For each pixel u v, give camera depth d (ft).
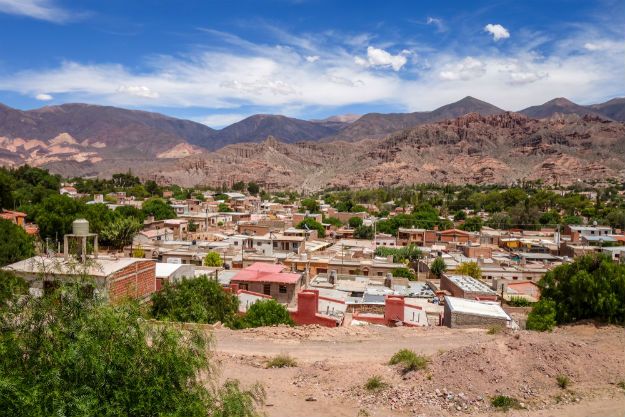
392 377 58.29
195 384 36.78
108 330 35.17
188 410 34.27
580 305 90.48
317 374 60.64
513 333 82.99
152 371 34.96
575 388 54.29
